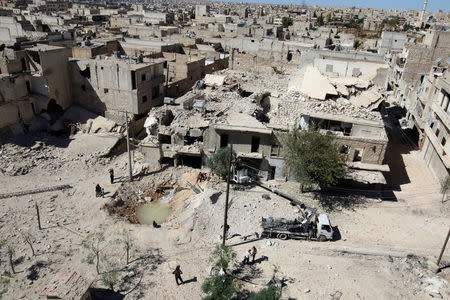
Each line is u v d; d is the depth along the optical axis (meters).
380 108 42.25
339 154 32.78
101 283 24.56
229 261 25.81
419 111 50.12
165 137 39.16
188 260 27.09
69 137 45.38
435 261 27.25
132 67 44.53
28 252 26.89
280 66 67.44
